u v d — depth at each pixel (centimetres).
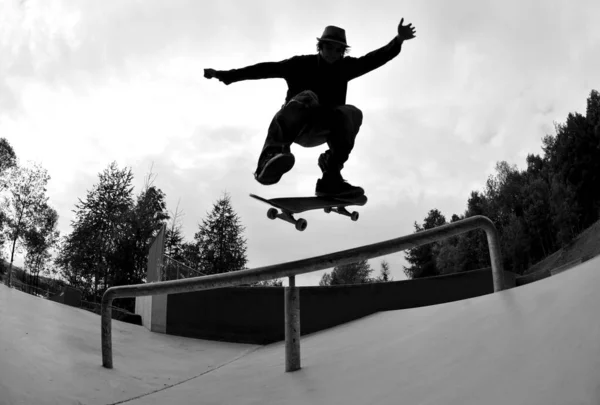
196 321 1071
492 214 6044
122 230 3825
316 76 443
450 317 437
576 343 258
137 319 1287
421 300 1034
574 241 4209
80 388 531
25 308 808
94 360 656
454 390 288
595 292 296
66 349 667
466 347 346
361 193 454
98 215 4250
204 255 4872
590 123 4809
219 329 1061
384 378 367
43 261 4512
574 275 350
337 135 440
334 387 396
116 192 4350
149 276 1547
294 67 441
